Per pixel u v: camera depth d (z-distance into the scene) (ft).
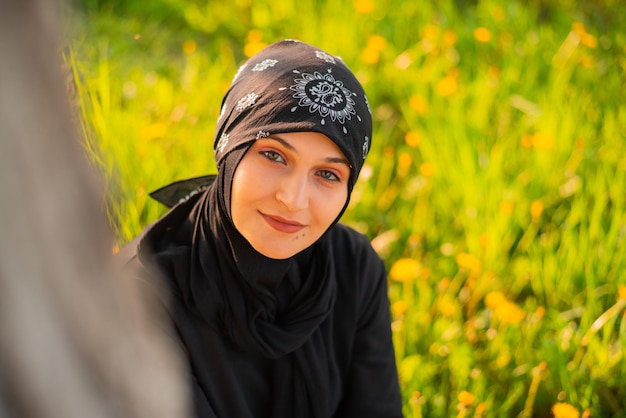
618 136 10.88
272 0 14.74
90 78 9.06
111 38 13.38
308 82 4.97
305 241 5.05
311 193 4.95
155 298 5.14
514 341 7.95
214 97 11.39
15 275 1.60
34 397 1.65
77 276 1.76
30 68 1.61
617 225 9.07
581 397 7.62
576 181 10.01
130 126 10.06
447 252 9.25
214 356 5.31
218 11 14.75
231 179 5.02
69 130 1.73
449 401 7.64
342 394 6.09
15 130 1.58
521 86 11.94
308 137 4.85
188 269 5.28
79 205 1.75
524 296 9.20
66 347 1.73
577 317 8.79
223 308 5.24
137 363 1.99
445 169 10.21
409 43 13.57
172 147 10.00
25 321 1.62
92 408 1.80
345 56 12.61
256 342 5.24
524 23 13.52
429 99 12.03
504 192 9.76
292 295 5.41
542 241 9.14
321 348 5.65
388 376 6.09
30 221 1.63
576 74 12.34
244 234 4.99
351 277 5.77
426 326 8.18
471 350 8.00
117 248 5.35
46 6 1.64
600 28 13.66
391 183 10.69
